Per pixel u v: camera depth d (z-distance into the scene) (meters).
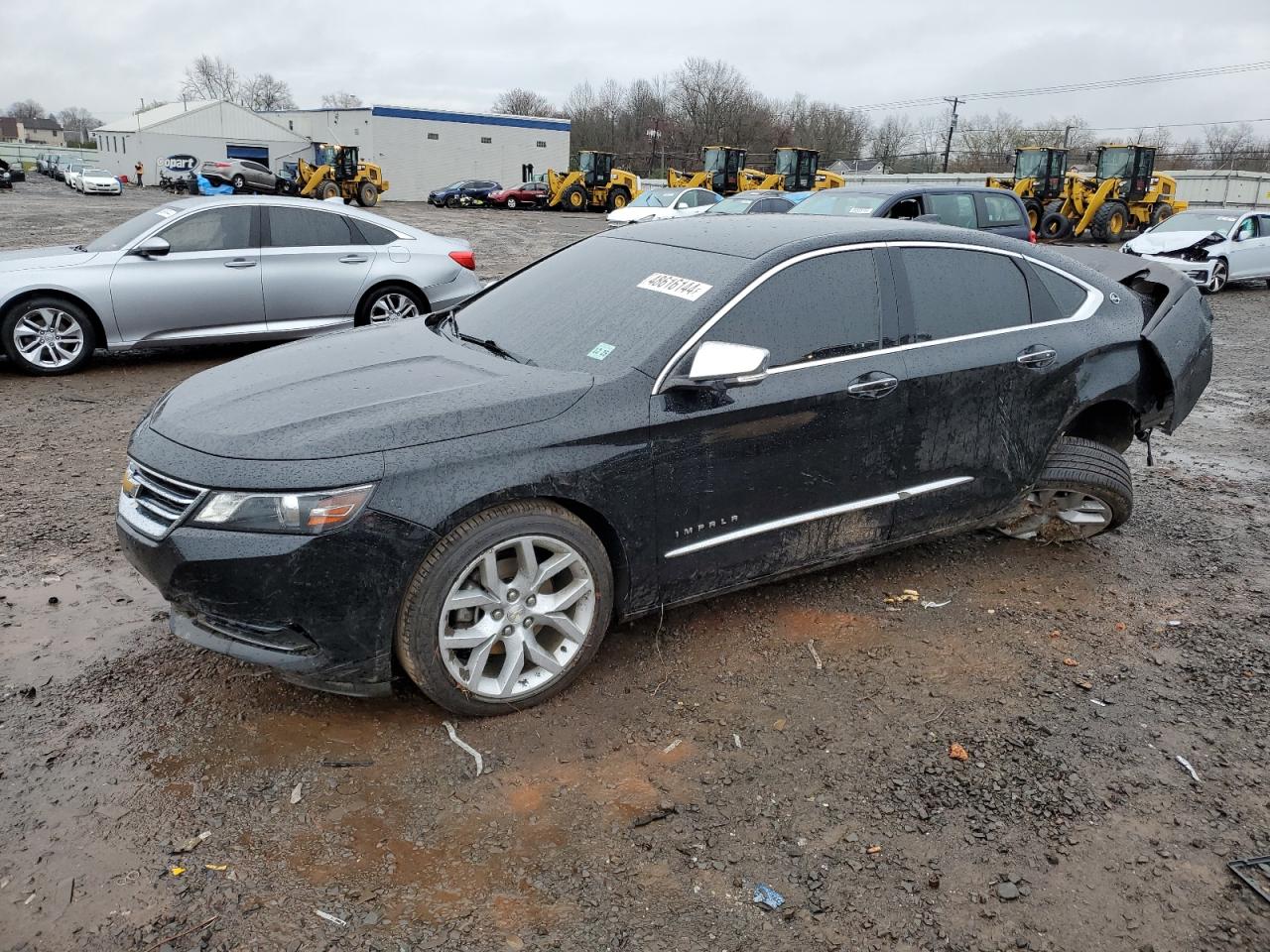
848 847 2.60
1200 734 3.18
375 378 3.31
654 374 3.22
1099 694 3.40
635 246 4.05
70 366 7.67
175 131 63.97
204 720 3.06
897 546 3.97
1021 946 2.29
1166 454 6.58
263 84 112.94
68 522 4.62
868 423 3.63
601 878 2.46
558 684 3.22
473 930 2.28
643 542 3.25
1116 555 4.67
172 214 7.90
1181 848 2.64
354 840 2.56
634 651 3.59
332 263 8.38
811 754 3.00
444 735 3.03
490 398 3.05
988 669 3.54
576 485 3.04
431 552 2.87
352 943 2.23
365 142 56.53
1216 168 65.69
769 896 2.42
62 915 2.27
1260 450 6.73
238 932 2.25
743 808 2.74
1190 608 4.11
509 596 3.04
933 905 2.41
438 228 29.03
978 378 3.88
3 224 24.08
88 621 3.66
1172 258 16.53
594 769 2.90
